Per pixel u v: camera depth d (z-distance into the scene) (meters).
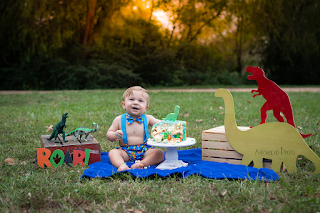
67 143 3.32
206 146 3.33
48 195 2.46
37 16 17.42
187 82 23.19
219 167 3.01
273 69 23.30
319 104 8.12
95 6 21.11
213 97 10.87
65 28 19.55
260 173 2.79
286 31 21.28
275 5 20.66
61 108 8.05
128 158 3.37
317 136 4.31
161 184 2.67
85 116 6.63
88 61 20.80
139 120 3.46
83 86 20.00
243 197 2.33
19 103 9.63
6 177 2.86
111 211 2.17
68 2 19.02
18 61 20.78
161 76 22.72
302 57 21.91
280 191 2.41
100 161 3.40
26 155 3.68
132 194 2.46
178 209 2.18
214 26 25.53
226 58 27.86
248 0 22.59
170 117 3.28
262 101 9.45
